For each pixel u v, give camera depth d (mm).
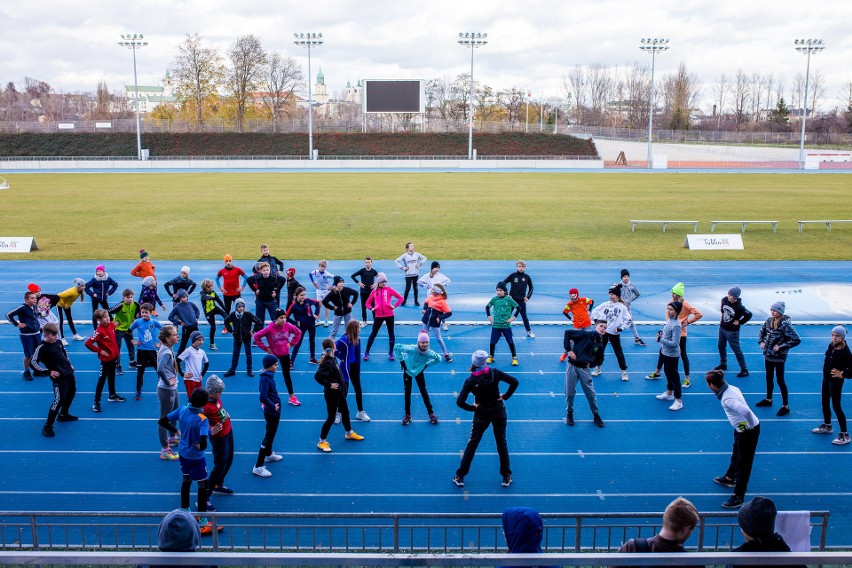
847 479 9414
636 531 8281
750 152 83250
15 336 15992
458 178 60531
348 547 7594
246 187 51125
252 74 103875
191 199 42844
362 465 9812
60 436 10703
